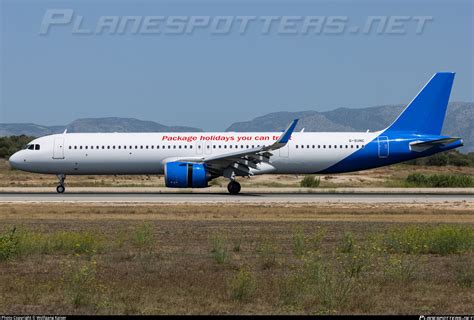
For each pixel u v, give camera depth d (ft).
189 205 355.36
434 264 180.55
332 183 572.92
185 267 173.78
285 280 149.59
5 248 184.14
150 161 447.01
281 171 444.14
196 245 212.84
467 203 368.07
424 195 429.79
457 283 154.61
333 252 195.93
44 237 212.02
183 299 136.98
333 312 127.13
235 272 166.91
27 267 172.76
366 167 446.60
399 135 445.78
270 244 206.18
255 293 141.08
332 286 139.13
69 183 586.45
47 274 162.81
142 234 216.74
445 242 201.67
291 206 350.23
